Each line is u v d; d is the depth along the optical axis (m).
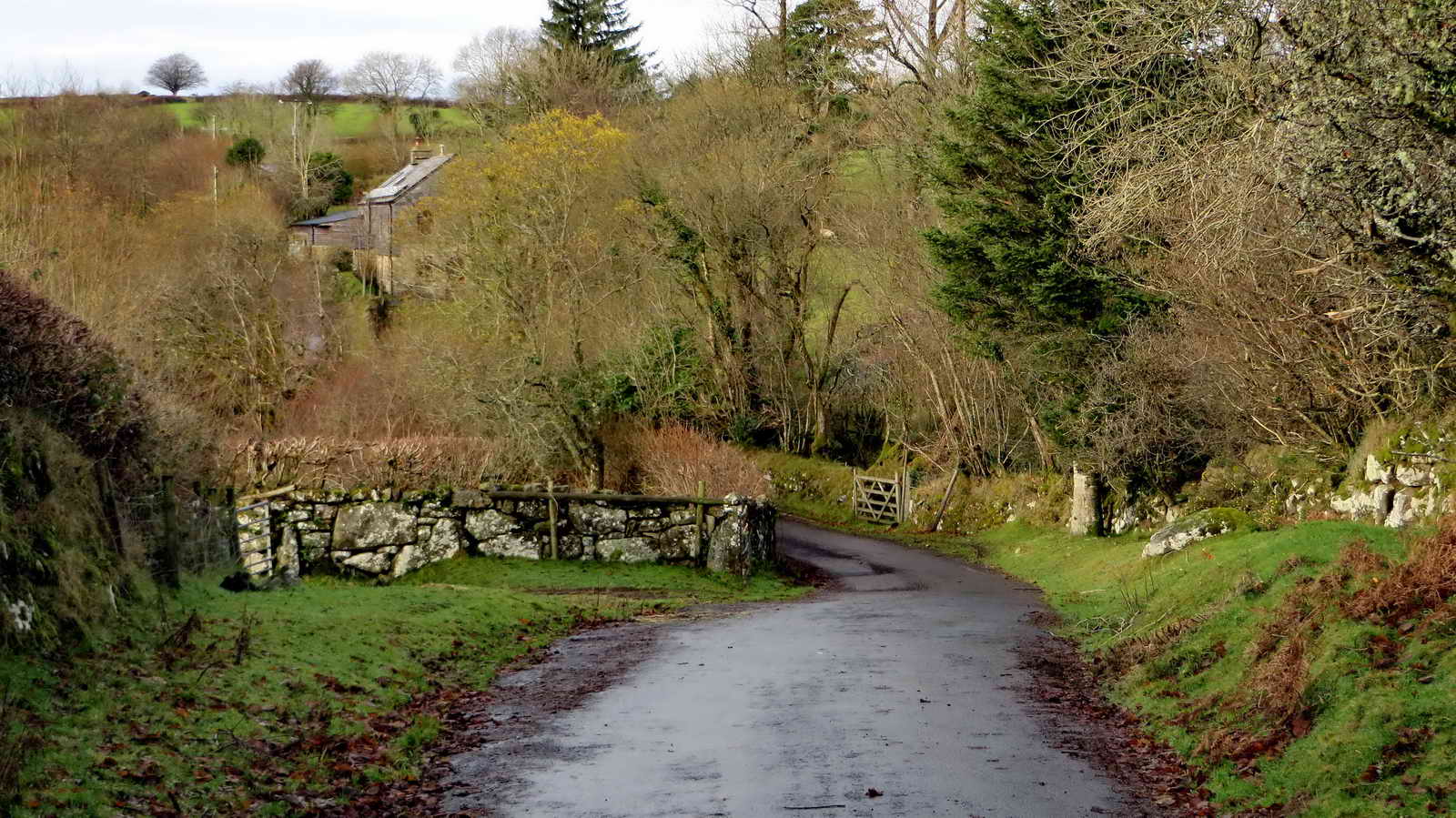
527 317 42.88
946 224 36.09
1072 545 32.12
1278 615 12.17
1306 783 8.70
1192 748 10.31
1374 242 11.85
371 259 71.94
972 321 33.28
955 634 17.22
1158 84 15.33
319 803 8.73
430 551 26.95
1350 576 11.95
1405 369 19.38
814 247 50.56
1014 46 28.84
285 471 27.66
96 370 14.21
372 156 107.00
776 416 53.03
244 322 49.06
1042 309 30.25
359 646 13.34
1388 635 10.23
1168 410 29.09
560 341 40.78
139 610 12.16
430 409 39.31
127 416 14.95
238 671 11.08
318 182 96.12
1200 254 13.98
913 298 41.91
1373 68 11.04
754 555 28.14
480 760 10.24
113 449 14.20
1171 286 25.95
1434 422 20.45
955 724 11.34
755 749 10.39
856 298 53.59
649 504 27.88
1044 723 11.48
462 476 29.20
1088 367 31.20
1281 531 16.27
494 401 34.72
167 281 47.72
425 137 108.06
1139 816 8.63
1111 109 16.78
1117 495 33.22
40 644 9.80
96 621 10.95
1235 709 10.72
